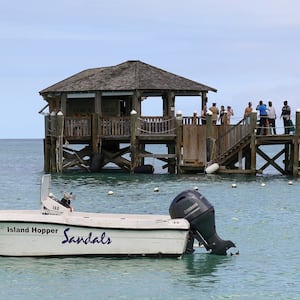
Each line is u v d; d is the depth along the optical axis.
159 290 32.56
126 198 63.88
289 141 81.44
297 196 65.19
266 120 81.38
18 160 161.50
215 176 81.38
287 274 35.44
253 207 58.22
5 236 36.50
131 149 84.38
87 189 70.94
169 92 89.50
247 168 86.69
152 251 36.78
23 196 69.19
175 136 83.50
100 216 40.22
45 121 91.75
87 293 31.98
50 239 36.50
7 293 31.86
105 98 92.44
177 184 74.50
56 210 38.19
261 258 38.59
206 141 81.88
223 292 32.56
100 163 87.38
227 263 37.22
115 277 34.19
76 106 93.25
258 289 33.06
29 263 36.03
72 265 35.88
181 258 37.44
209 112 81.06
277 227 48.50
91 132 86.62
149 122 84.12
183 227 36.66
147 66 94.50
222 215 53.84
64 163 89.56
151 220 36.78
